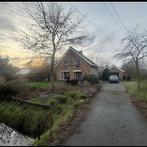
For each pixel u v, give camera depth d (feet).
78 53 116.78
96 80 101.09
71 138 21.89
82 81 91.56
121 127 26.32
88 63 114.83
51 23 64.13
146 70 92.32
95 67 134.72
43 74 105.91
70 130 24.71
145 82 85.05
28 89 68.54
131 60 68.13
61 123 28.30
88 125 26.84
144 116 32.71
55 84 82.23
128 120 29.96
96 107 39.52
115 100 49.03
